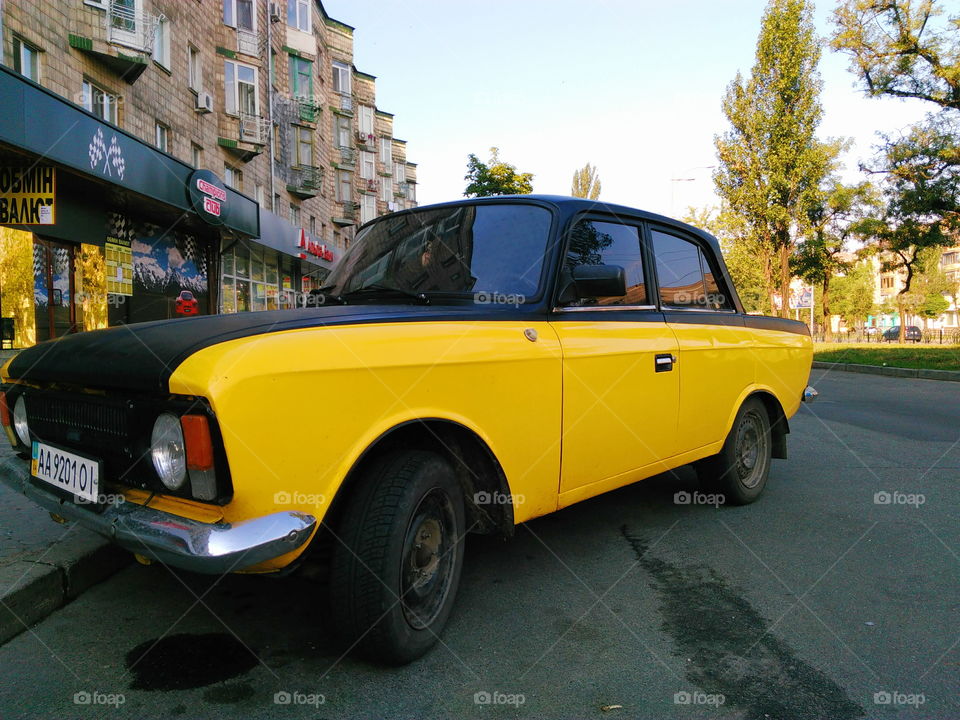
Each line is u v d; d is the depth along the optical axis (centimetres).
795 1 2633
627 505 432
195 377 181
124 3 1291
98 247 1240
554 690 212
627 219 347
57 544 298
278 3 2442
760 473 443
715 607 277
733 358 400
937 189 1888
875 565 326
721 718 197
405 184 5338
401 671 222
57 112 923
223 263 1916
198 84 1759
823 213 3189
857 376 1591
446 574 244
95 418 216
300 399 192
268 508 187
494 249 298
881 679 220
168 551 181
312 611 268
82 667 223
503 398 251
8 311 1006
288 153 2541
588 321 301
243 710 199
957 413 894
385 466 221
